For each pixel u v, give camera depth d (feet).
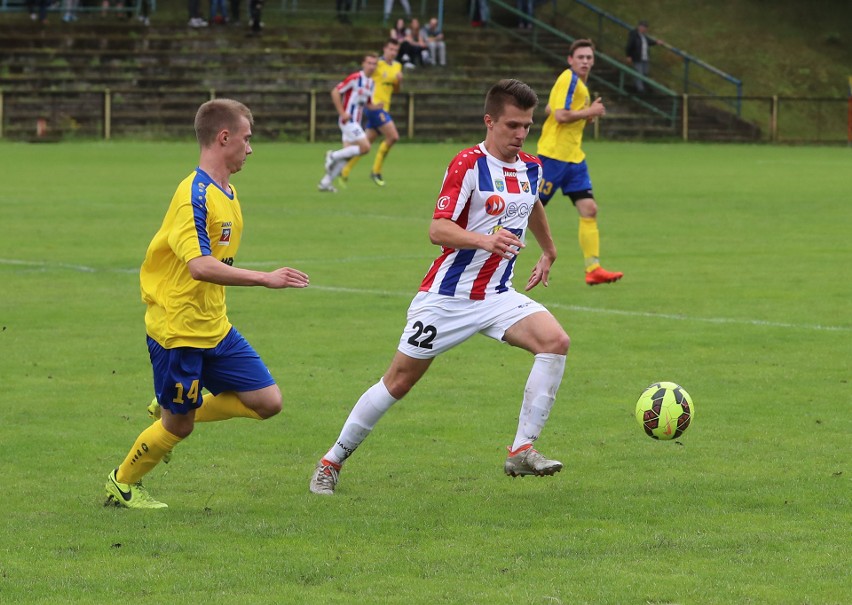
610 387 72.13
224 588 40.50
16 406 67.41
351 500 51.11
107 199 181.57
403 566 42.57
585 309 97.81
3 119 309.63
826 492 51.80
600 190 207.92
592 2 426.92
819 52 416.46
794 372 75.92
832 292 105.91
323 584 40.83
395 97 344.69
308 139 329.52
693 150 325.21
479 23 391.45
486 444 60.44
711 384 72.79
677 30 418.72
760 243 139.74
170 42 350.23
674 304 99.96
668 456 57.88
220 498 51.47
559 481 53.83
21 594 39.91
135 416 65.57
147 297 49.03
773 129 362.12
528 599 39.19
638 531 46.60
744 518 48.24
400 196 192.24
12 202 176.55
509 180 53.21
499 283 53.16
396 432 62.69
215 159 49.03
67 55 337.72
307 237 141.59
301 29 368.48
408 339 52.95
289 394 70.54
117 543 45.21
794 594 39.63
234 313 95.96
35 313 95.14
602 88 368.27
